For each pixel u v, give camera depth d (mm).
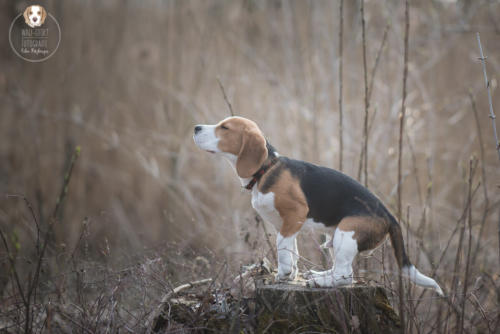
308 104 6727
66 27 8477
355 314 3082
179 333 3084
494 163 6805
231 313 3188
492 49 7379
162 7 8977
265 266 3525
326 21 7496
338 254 3016
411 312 3197
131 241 5941
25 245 5020
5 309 3508
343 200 3111
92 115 8367
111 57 8680
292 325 3021
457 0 7223
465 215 3455
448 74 7691
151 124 8461
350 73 7039
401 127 3236
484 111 7270
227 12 8727
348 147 6336
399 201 3213
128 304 3873
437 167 6844
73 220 7117
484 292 4137
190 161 7934
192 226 6449
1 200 7223
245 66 8250
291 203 3082
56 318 3541
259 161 3125
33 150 7945
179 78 8188
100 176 7957
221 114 7398
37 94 8289
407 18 3352
